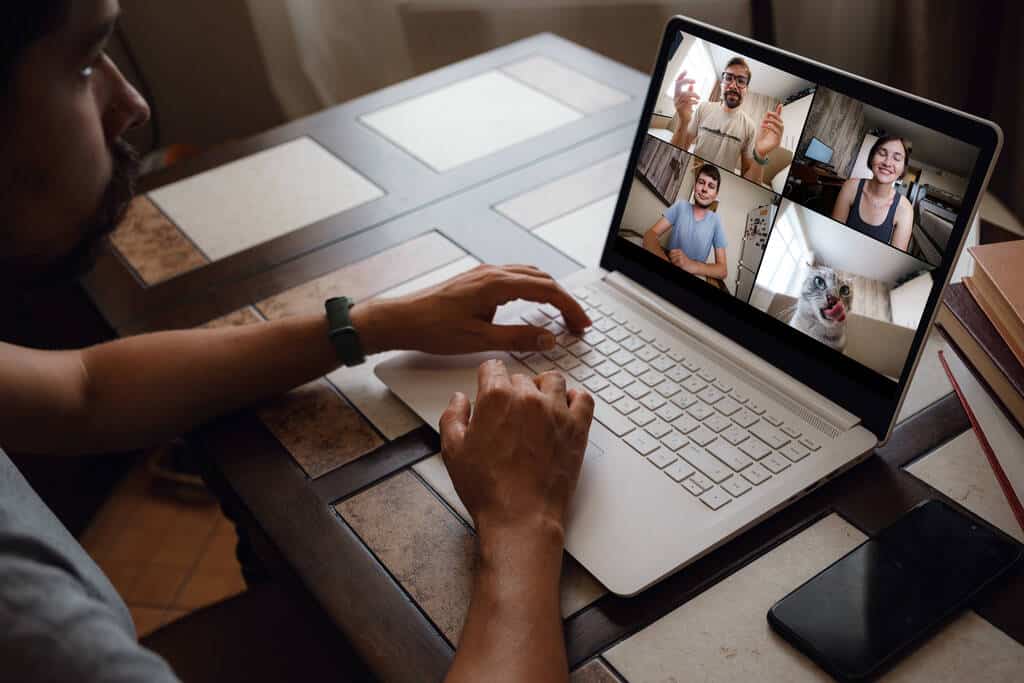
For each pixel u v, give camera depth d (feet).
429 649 2.01
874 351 2.31
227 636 3.11
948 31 4.66
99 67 2.87
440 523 2.30
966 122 2.08
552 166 3.72
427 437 2.56
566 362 2.67
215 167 3.88
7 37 2.41
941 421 2.48
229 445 2.59
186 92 6.75
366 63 6.67
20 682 1.31
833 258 2.37
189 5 6.37
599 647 1.97
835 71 2.33
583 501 2.22
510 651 1.82
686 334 2.72
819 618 1.96
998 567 2.05
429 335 2.67
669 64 2.74
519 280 2.69
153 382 2.62
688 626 2.00
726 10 5.54
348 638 2.05
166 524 5.35
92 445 2.60
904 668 1.88
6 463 1.72
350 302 2.77
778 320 2.52
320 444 2.56
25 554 1.43
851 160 2.31
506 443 2.14
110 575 5.07
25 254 2.93
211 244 3.43
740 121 2.56
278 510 2.37
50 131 2.64
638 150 2.85
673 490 2.25
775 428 2.40
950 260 2.13
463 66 4.49
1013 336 2.25
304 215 3.55
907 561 2.08
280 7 6.46
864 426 2.37
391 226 3.45
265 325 2.74
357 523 2.32
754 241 2.56
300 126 4.12
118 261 3.37
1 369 2.45
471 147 3.88
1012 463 2.21
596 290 2.93
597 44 6.21
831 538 2.18
